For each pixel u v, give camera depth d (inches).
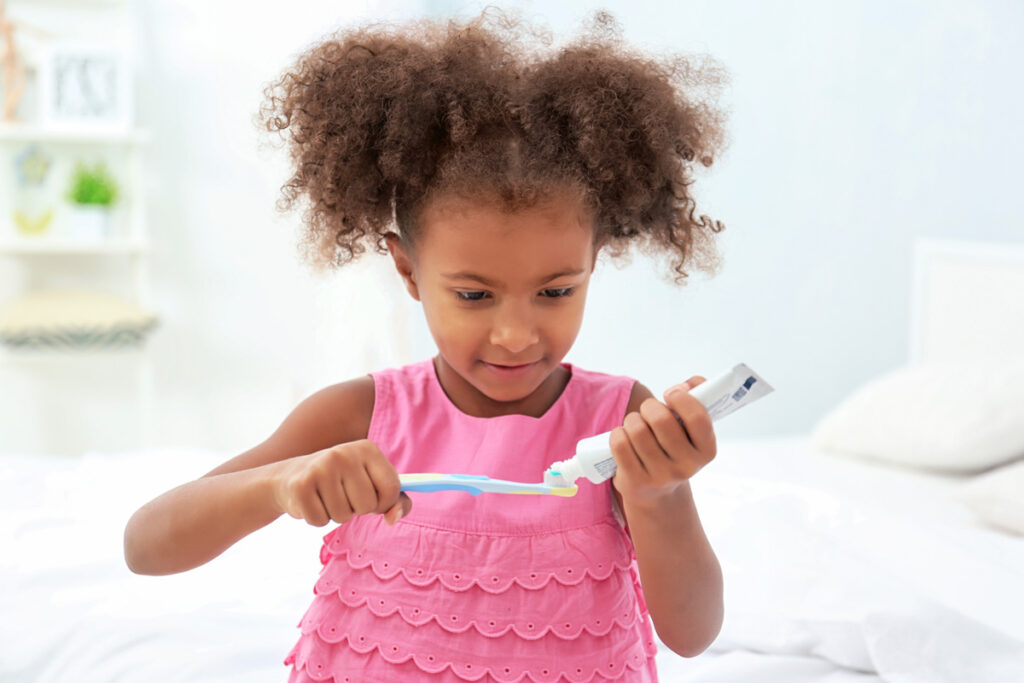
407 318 108.7
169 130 122.4
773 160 107.0
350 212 33.7
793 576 47.6
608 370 117.4
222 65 123.5
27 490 60.6
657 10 104.7
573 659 30.1
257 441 130.2
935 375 77.7
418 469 32.5
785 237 106.7
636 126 32.5
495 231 28.6
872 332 101.0
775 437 109.3
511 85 31.1
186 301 125.9
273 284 128.5
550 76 31.7
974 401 71.7
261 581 50.9
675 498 29.1
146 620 45.3
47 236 116.7
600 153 30.6
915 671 42.4
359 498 26.3
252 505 28.5
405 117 31.0
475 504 31.3
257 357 129.2
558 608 30.4
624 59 33.6
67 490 60.5
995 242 88.4
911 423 74.0
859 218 101.2
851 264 102.3
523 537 30.9
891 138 97.9
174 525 29.4
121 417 124.4
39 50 114.3
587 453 27.5
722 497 56.3
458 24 34.9
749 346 109.9
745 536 51.3
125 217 120.4
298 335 129.9
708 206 110.2
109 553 52.2
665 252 36.9
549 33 35.0
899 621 43.2
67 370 121.7
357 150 32.8
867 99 99.6
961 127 91.4
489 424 32.7
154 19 120.3
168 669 42.0
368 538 31.5
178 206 124.0
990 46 88.4
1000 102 87.6
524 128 30.2
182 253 124.9
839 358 103.7
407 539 31.0
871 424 77.0
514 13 35.4
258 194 126.6
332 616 31.1
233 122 124.5
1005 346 84.8
